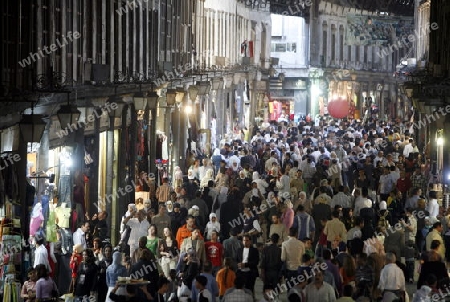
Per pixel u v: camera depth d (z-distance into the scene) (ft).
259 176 147.54
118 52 147.54
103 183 134.92
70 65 120.67
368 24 358.43
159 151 163.63
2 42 95.04
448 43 176.96
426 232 113.29
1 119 87.86
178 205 112.37
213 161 167.63
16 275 90.48
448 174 149.28
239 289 82.58
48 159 105.81
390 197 126.72
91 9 130.72
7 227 90.22
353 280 91.25
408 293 102.99
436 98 152.15
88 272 90.38
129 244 105.60
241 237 107.45
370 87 372.38
